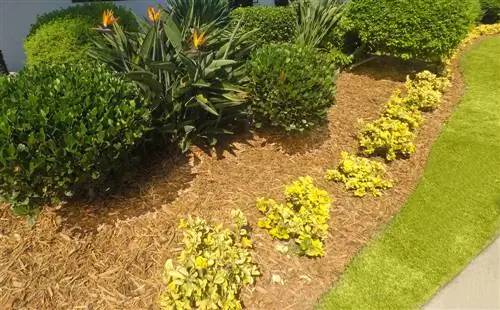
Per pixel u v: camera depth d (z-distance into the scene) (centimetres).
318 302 276
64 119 261
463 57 805
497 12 1102
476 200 383
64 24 529
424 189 398
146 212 326
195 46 333
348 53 688
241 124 452
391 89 610
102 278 274
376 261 312
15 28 682
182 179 368
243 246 294
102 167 285
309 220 314
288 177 392
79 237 299
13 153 242
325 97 405
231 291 255
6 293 260
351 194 380
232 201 351
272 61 395
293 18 685
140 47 356
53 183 269
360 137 454
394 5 594
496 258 319
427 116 551
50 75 315
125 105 284
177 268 255
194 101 367
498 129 515
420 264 312
